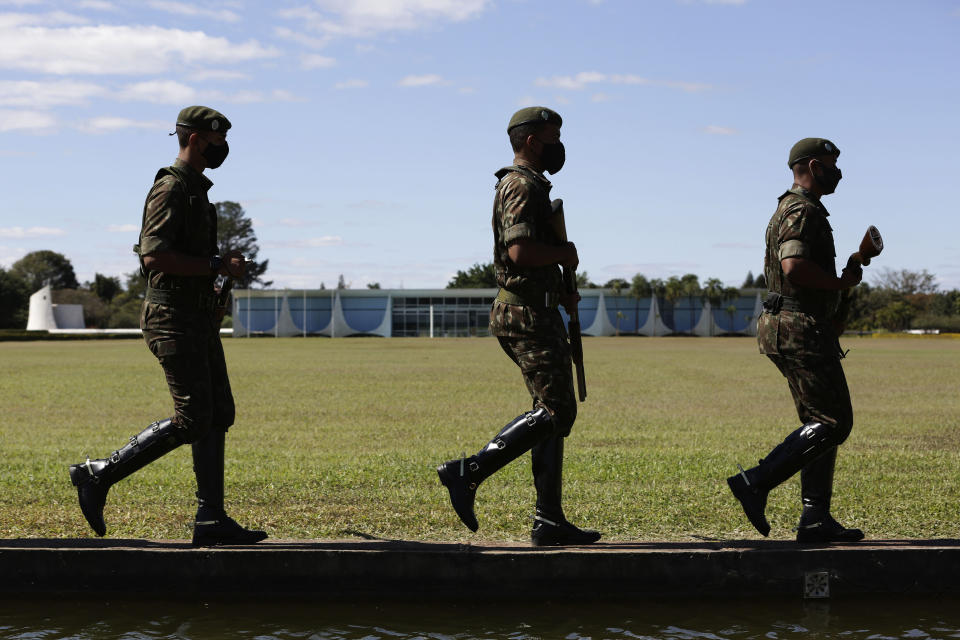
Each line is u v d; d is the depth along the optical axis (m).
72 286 151.62
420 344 55.19
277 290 89.94
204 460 4.05
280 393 16.44
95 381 19.64
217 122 4.09
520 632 3.27
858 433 9.68
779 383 19.30
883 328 110.88
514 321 3.99
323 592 3.66
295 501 5.27
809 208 4.04
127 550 3.68
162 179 3.98
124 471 3.96
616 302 97.62
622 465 6.87
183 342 3.93
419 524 4.61
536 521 4.05
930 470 6.55
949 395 15.94
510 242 3.91
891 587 3.68
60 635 3.23
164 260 3.86
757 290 97.75
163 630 3.29
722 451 8.06
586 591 3.65
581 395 4.16
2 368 24.83
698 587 3.66
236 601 3.64
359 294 91.81
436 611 3.51
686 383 19.31
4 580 3.70
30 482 5.91
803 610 3.52
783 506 5.16
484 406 13.91
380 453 8.02
